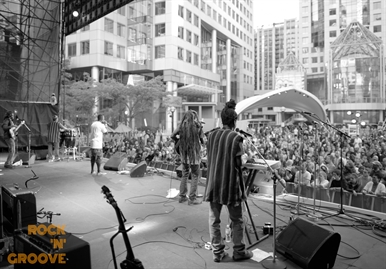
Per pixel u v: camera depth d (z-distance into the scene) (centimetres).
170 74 4512
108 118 3466
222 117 346
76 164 1077
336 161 1048
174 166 924
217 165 326
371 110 5388
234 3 6806
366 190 764
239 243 327
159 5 4588
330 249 306
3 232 362
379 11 6188
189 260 326
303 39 7562
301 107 2041
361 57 5434
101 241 373
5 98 1329
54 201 559
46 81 1370
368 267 312
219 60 6644
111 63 4119
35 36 1427
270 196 606
